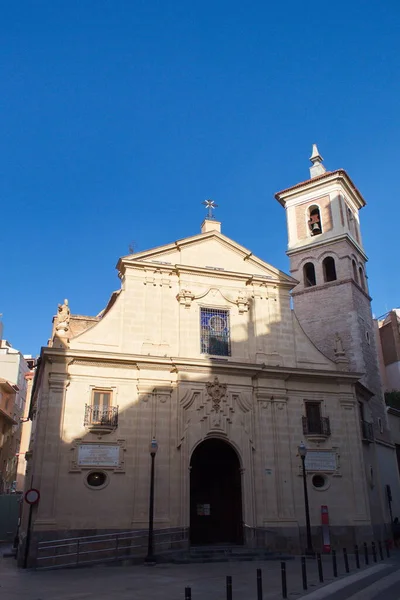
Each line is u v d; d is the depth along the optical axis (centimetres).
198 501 2553
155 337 2548
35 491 2036
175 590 1363
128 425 2333
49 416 2222
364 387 2955
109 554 2088
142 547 2142
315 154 4188
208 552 2153
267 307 2830
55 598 1239
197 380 2503
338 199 3744
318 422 2688
